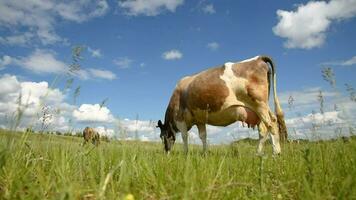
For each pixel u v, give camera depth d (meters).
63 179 1.02
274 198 1.19
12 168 1.14
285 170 1.58
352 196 0.98
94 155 1.66
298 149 2.11
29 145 1.48
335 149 1.74
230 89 3.79
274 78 3.75
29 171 1.17
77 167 1.37
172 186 1.17
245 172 1.48
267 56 3.76
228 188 1.19
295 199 1.17
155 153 1.99
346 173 1.27
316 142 2.15
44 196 0.96
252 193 1.14
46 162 1.43
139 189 1.18
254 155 1.81
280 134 3.68
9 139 1.25
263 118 3.68
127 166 1.37
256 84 3.71
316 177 1.19
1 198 0.96
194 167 1.39
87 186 1.17
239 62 3.84
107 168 1.46
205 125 4.28
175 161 1.67
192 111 4.11
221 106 3.83
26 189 1.09
